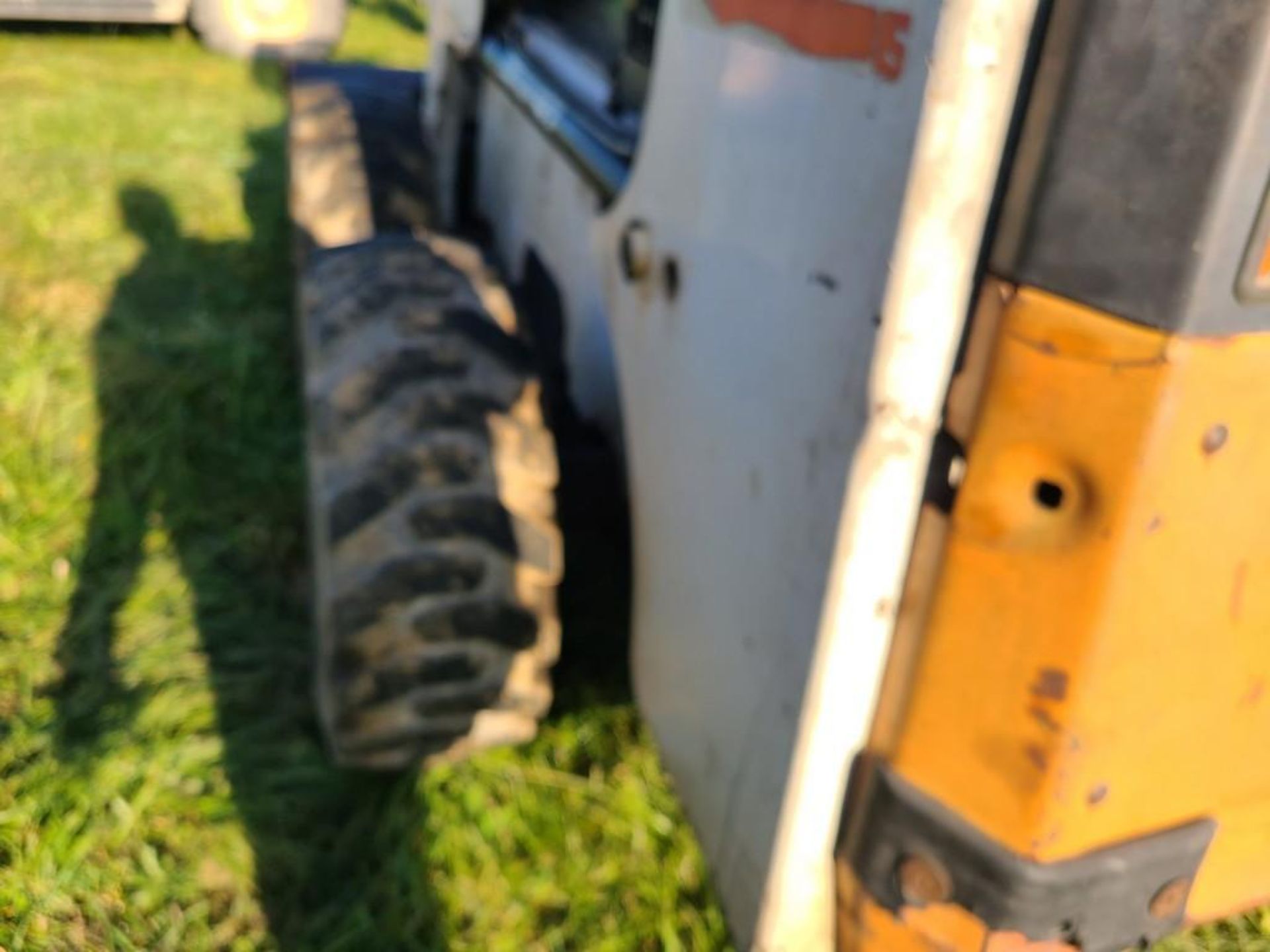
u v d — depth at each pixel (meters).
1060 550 0.95
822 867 1.17
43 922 1.78
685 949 1.80
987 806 1.04
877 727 1.11
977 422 0.97
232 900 1.87
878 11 0.93
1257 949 1.96
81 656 2.28
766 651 1.15
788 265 1.08
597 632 2.12
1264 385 0.91
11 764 2.02
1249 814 1.16
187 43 7.97
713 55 1.21
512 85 2.41
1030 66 0.89
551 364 2.07
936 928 1.10
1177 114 0.83
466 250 1.83
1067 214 0.89
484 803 1.96
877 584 1.04
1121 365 0.88
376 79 3.67
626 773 2.03
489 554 1.60
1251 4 0.78
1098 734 1.00
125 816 1.93
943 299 0.95
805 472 1.06
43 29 7.79
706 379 1.25
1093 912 1.08
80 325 3.48
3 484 2.71
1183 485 0.92
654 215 1.39
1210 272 0.84
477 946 1.79
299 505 2.77
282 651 2.31
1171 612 0.97
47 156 4.95
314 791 2.02
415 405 1.58
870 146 0.95
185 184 4.80
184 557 2.58
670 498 1.38
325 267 1.78
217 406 3.16
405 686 1.63
